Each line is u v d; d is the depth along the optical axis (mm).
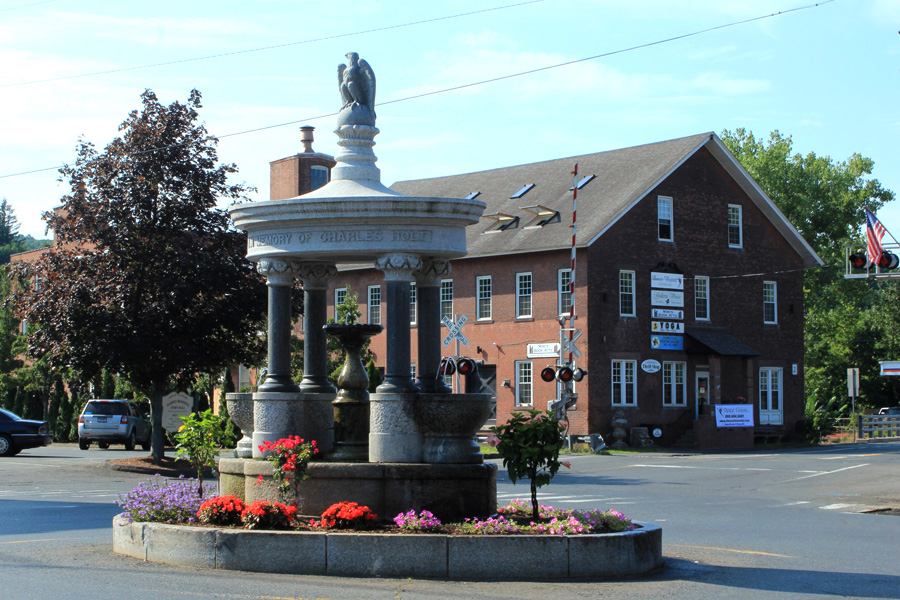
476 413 12539
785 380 49906
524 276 45031
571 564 10859
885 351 71312
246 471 12828
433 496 12172
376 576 10656
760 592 10578
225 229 30438
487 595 9828
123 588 9820
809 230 73625
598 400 42469
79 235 29188
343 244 12828
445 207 12734
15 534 14492
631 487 24922
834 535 16172
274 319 13383
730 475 28891
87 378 30234
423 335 13930
